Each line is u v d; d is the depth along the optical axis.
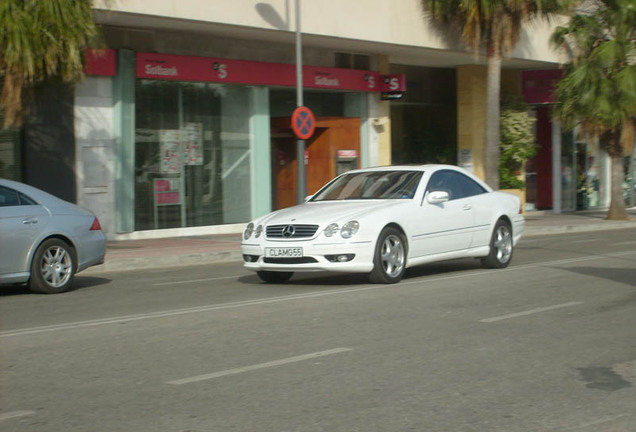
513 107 31.02
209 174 22.02
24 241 10.94
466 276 12.52
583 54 27.36
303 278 12.59
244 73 22.14
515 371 6.50
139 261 15.50
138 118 20.38
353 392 5.87
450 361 6.82
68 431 5.02
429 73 29.20
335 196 12.48
